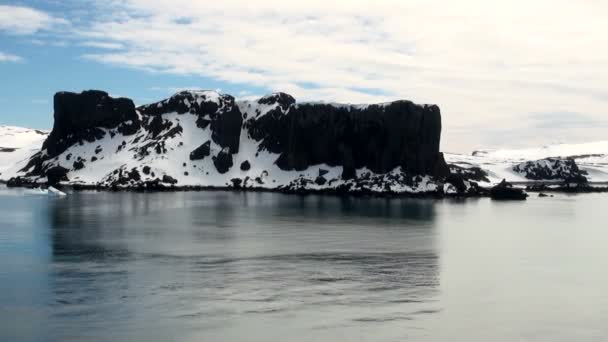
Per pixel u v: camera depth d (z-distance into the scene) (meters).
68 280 67.38
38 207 156.50
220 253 85.38
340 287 65.50
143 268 74.25
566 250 92.19
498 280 70.12
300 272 72.69
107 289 63.53
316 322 53.22
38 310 55.97
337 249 89.81
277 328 51.50
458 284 67.75
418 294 63.06
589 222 134.50
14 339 48.53
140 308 56.72
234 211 150.62
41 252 85.31
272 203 178.12
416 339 49.50
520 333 51.50
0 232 106.00
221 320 53.50
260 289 64.00
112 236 101.94
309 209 158.38
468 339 49.81
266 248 90.06
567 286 67.56
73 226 115.44
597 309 58.50
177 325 51.97
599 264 80.38
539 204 194.00
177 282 66.81
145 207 159.38
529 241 101.50
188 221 126.50
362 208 163.00
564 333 51.66
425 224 125.12
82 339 48.56
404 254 86.19
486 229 117.94
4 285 65.06
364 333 50.62
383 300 60.56
